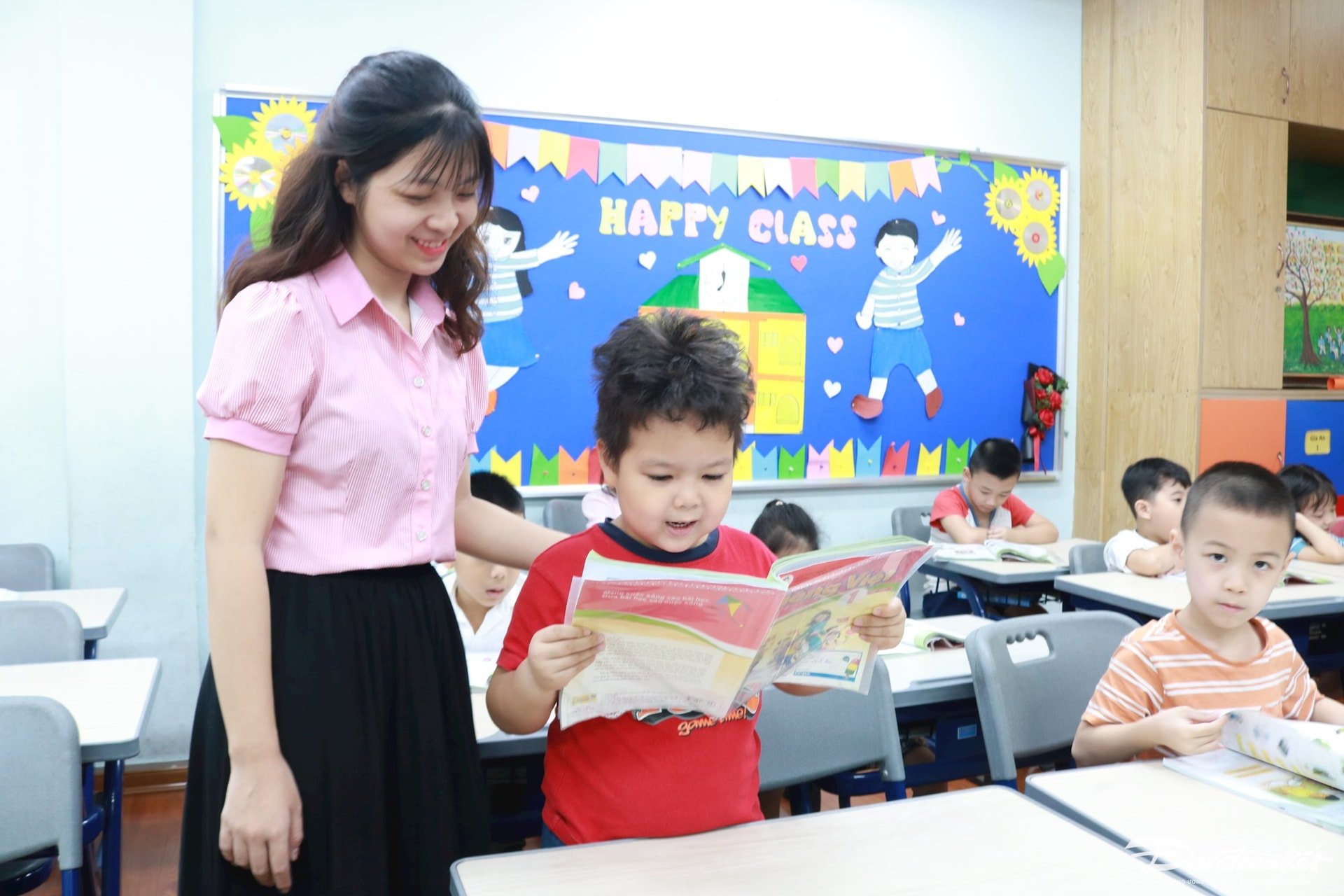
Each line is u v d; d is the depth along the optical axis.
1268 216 3.68
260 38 2.77
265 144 2.75
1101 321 3.84
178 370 2.65
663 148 3.19
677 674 0.86
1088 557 2.77
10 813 1.12
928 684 1.59
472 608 1.84
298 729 0.90
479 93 3.01
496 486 1.98
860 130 3.50
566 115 3.07
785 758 1.37
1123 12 3.74
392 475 0.96
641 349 0.94
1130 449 3.76
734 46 3.30
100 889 1.79
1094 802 1.00
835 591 0.91
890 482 3.56
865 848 0.86
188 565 2.67
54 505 2.72
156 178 2.62
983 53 3.68
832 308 3.45
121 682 1.46
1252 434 3.65
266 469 0.88
